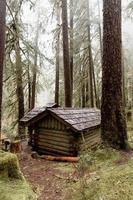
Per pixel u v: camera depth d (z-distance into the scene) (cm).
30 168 811
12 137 1420
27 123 1134
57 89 2159
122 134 797
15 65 1388
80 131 944
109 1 807
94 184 537
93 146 1066
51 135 1058
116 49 806
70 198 517
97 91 2758
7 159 525
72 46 1911
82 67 2361
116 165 655
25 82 1830
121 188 484
